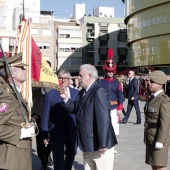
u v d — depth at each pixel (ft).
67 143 20.74
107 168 16.97
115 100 28.60
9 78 14.26
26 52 18.51
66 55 256.32
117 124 28.86
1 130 13.10
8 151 13.52
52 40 254.88
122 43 263.08
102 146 16.01
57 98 20.25
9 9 221.87
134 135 38.58
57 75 20.84
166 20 145.38
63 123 20.18
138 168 24.90
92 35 260.83
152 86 17.57
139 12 161.68
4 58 13.94
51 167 25.20
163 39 148.36
